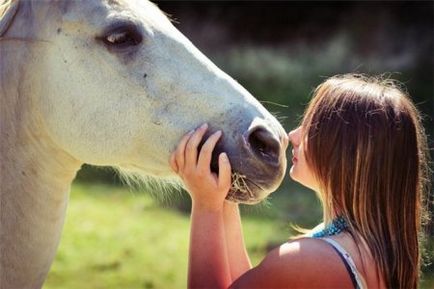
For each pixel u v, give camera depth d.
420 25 11.37
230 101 2.39
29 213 2.50
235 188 2.32
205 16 12.20
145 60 2.43
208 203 2.21
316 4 12.18
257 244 5.50
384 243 2.11
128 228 5.92
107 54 2.42
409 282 2.16
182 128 2.39
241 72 10.50
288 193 6.75
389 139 2.11
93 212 6.21
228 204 2.42
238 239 2.42
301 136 2.25
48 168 2.53
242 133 2.33
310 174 2.20
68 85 2.44
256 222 6.04
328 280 1.98
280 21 12.20
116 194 6.79
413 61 10.77
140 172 2.51
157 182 2.67
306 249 2.02
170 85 2.42
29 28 2.45
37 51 2.45
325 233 2.15
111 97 2.42
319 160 2.14
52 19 2.45
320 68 10.65
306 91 9.66
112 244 5.58
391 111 2.13
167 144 2.41
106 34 2.42
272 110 8.88
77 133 2.45
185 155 2.29
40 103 2.47
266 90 9.77
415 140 2.16
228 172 2.21
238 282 2.07
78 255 5.34
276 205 6.44
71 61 2.43
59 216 2.59
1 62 2.44
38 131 2.49
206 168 2.22
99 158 2.47
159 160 2.44
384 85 2.23
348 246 2.08
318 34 12.09
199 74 2.44
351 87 2.17
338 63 10.87
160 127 2.41
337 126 2.12
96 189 6.90
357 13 11.88
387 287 2.12
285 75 10.30
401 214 2.13
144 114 2.42
